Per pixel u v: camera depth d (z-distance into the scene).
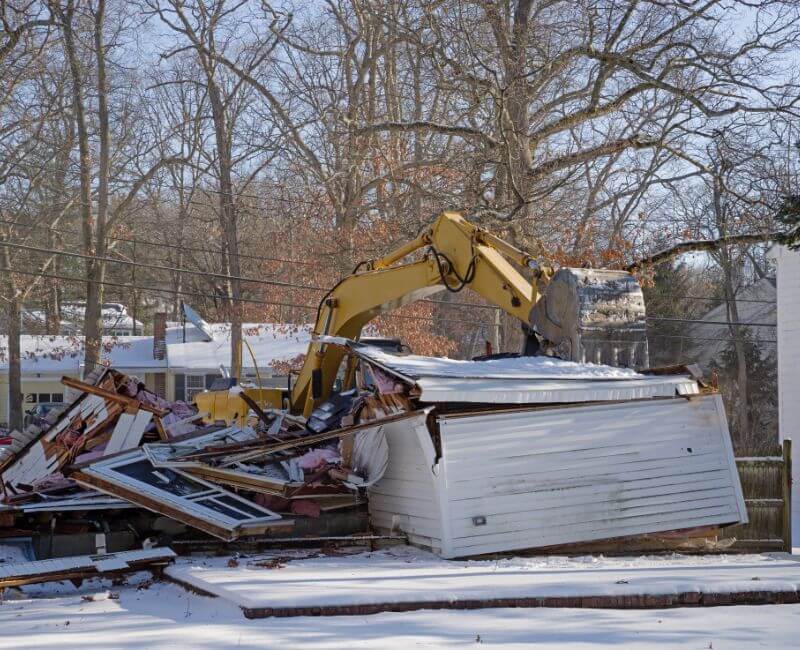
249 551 11.37
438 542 10.80
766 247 21.69
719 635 6.78
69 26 36.22
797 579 8.70
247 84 42.84
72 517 11.37
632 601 7.96
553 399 11.25
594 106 24.44
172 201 52.75
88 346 36.75
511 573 9.43
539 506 11.10
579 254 27.00
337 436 11.50
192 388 46.22
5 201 43.38
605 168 33.22
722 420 12.13
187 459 11.59
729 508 11.96
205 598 8.35
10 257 41.53
